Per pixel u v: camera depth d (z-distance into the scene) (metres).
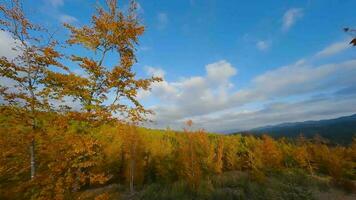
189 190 22.31
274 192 23.56
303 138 52.97
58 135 5.89
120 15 7.45
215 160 37.00
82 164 6.13
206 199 20.77
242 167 41.00
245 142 52.12
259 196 22.67
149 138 40.06
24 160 5.76
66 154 5.96
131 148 25.59
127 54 7.55
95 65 6.66
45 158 5.92
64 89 6.14
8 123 5.49
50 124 5.87
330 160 37.72
